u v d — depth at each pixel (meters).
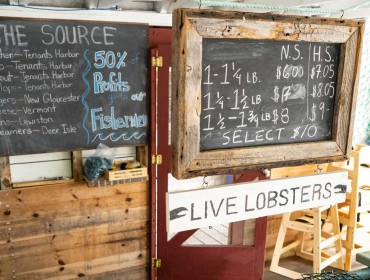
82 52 2.77
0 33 2.53
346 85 1.65
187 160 1.41
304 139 1.67
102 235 3.21
